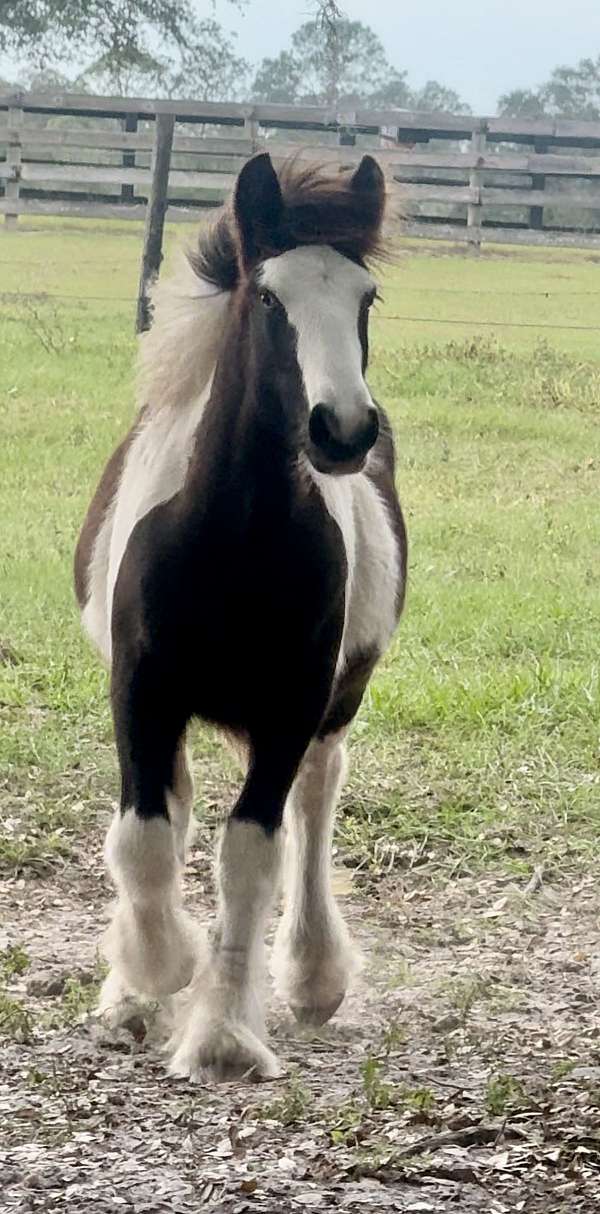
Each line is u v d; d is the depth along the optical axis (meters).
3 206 33.25
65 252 33.59
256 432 6.77
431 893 9.62
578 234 34.53
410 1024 7.72
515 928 9.09
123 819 7.10
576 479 21.42
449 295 31.28
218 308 7.26
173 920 7.14
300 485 6.78
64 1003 7.66
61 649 13.70
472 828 10.44
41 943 8.70
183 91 50.09
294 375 6.55
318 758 8.30
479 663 13.91
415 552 17.34
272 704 7.08
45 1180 5.76
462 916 9.29
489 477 21.25
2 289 30.02
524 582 16.42
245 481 6.81
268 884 7.12
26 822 10.31
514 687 12.95
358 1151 5.95
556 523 18.95
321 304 6.54
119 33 46.44
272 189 6.75
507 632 14.61
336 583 7.06
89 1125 6.24
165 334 7.37
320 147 8.13
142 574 7.02
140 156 35.00
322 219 6.73
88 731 11.94
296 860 8.27
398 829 10.38
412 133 35.25
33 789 10.85
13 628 14.27
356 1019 8.02
